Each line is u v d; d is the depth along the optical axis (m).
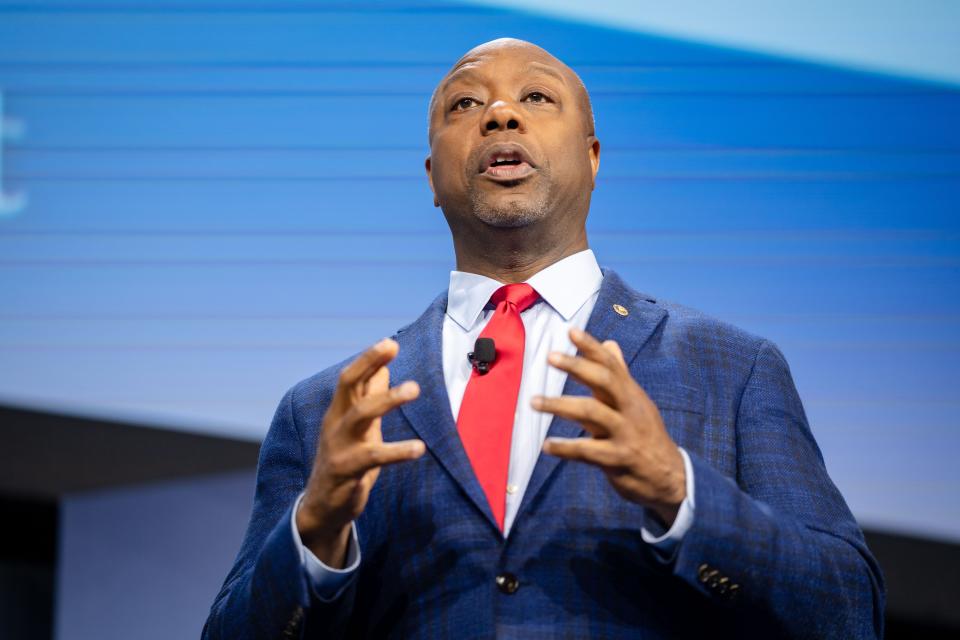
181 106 12.11
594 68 11.85
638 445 5.16
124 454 12.10
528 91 7.07
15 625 13.93
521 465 6.06
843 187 11.63
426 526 5.91
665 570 5.68
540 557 5.71
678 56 11.85
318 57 12.10
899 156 11.65
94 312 11.98
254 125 12.05
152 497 12.21
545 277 6.75
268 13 12.16
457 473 5.95
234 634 5.80
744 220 11.61
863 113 11.72
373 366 5.33
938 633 11.61
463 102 7.12
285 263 11.91
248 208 11.97
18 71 12.16
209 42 12.16
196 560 12.34
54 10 12.22
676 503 5.33
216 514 12.22
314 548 5.64
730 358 6.41
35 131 12.11
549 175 6.78
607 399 5.20
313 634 5.81
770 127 11.74
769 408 6.25
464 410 6.27
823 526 5.85
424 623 5.74
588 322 6.50
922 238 11.53
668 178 11.69
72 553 12.59
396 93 12.04
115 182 12.06
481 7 12.04
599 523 5.76
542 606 5.62
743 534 5.37
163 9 12.21
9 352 11.98
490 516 5.82
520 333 6.56
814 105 11.73
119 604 12.57
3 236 12.03
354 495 5.39
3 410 11.99
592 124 7.54
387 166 11.95
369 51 12.09
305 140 12.02
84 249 12.03
